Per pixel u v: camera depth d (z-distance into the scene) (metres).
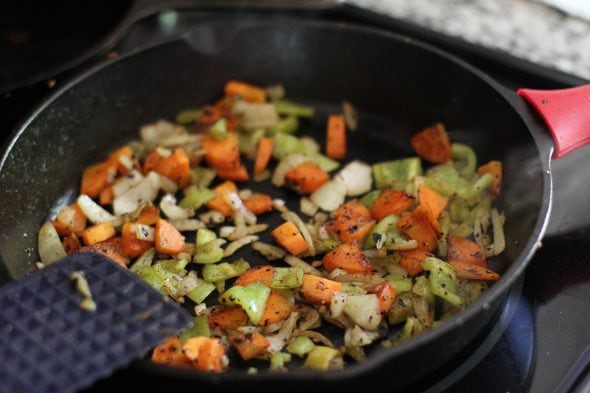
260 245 0.61
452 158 0.66
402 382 0.52
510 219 0.60
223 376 0.47
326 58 0.69
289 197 0.65
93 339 0.50
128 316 0.51
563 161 0.64
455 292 0.57
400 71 0.67
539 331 0.56
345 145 0.69
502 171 0.61
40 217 0.62
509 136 0.61
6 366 0.48
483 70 0.70
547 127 0.58
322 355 0.54
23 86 0.64
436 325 0.56
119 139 0.67
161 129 0.68
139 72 0.66
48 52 0.75
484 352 0.55
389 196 0.62
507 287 0.51
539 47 0.71
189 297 0.58
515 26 0.73
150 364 0.48
